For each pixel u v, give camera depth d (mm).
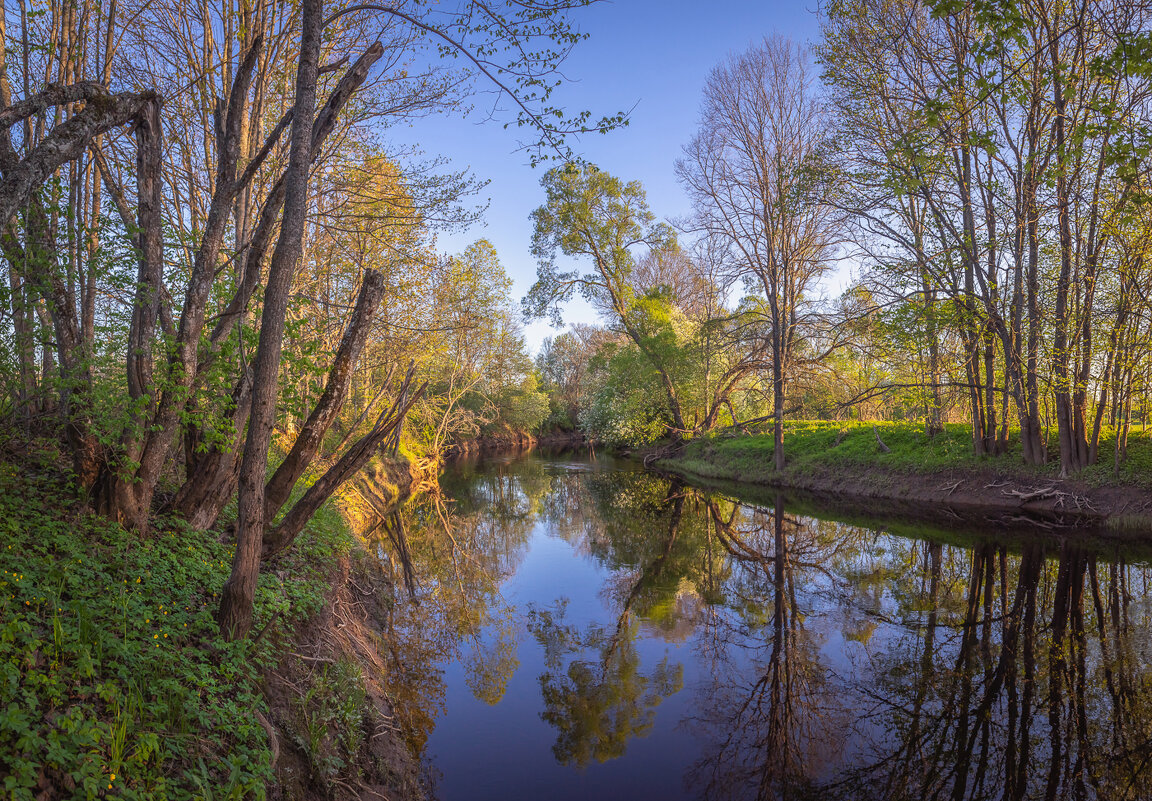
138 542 5340
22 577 3875
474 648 8914
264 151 6453
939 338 17234
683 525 18094
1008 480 16453
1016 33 6852
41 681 3018
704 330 29141
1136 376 13688
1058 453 16328
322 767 4422
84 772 2715
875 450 21578
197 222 10398
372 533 15883
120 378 5922
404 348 17484
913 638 8820
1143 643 8086
